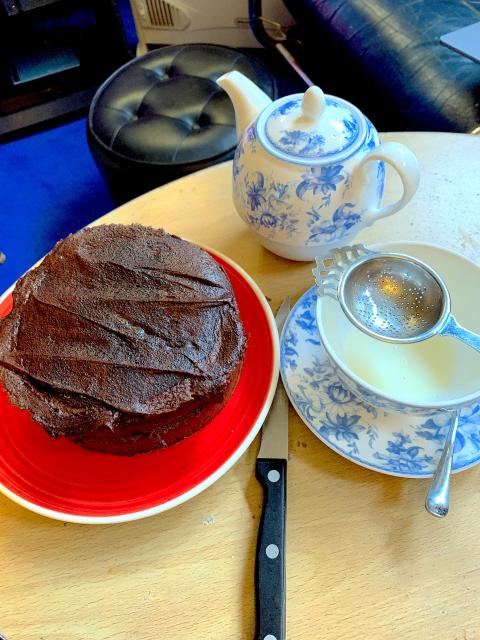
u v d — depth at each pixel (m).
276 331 0.33
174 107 0.69
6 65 0.99
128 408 0.27
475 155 0.44
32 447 0.31
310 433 0.31
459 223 0.40
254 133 0.34
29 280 0.31
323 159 0.32
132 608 0.26
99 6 0.97
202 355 0.28
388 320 0.33
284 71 1.02
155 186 0.67
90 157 0.98
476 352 0.33
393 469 0.29
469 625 0.25
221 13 1.03
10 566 0.28
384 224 0.40
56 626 0.26
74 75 1.04
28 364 0.28
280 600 0.25
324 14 0.71
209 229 0.41
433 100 0.59
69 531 0.29
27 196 0.92
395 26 0.65
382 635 0.25
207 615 0.26
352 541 0.28
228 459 0.29
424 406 0.27
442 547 0.27
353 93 0.71
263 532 0.27
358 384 0.28
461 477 0.29
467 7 0.68
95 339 0.28
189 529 0.28
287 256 0.38
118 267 0.31
